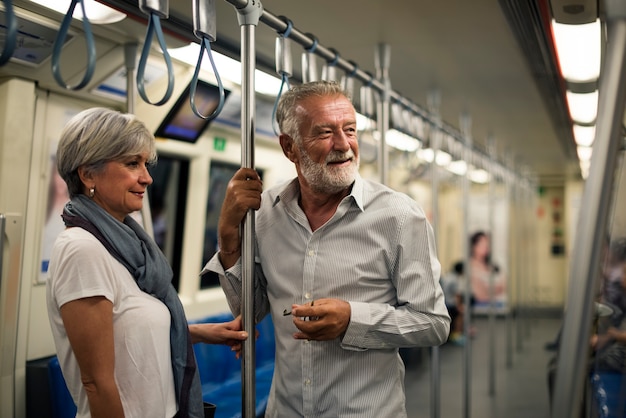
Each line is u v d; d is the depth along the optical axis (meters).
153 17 1.46
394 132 4.53
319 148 1.78
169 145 4.06
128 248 1.69
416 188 9.87
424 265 1.84
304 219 1.92
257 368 4.60
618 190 2.22
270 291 2.02
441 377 7.12
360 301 1.86
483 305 13.13
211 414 2.08
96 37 2.71
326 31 3.13
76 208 1.67
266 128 4.76
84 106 3.22
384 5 2.72
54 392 2.80
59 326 1.64
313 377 1.87
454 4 2.68
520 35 3.10
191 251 4.54
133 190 1.69
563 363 1.39
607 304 2.41
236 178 1.90
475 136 7.25
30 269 2.98
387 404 1.88
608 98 1.44
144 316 1.67
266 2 2.71
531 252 13.27
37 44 2.50
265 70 3.43
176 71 3.32
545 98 4.64
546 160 9.88
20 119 2.79
